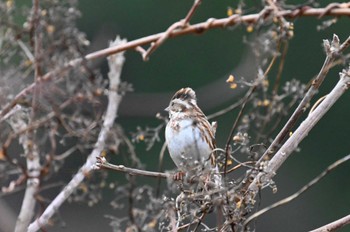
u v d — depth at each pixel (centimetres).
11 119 961
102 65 1730
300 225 2505
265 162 983
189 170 967
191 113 1300
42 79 942
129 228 947
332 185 2608
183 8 2631
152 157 2378
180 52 2623
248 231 971
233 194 952
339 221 1073
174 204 966
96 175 1305
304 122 1080
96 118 967
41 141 941
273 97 1043
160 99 2212
